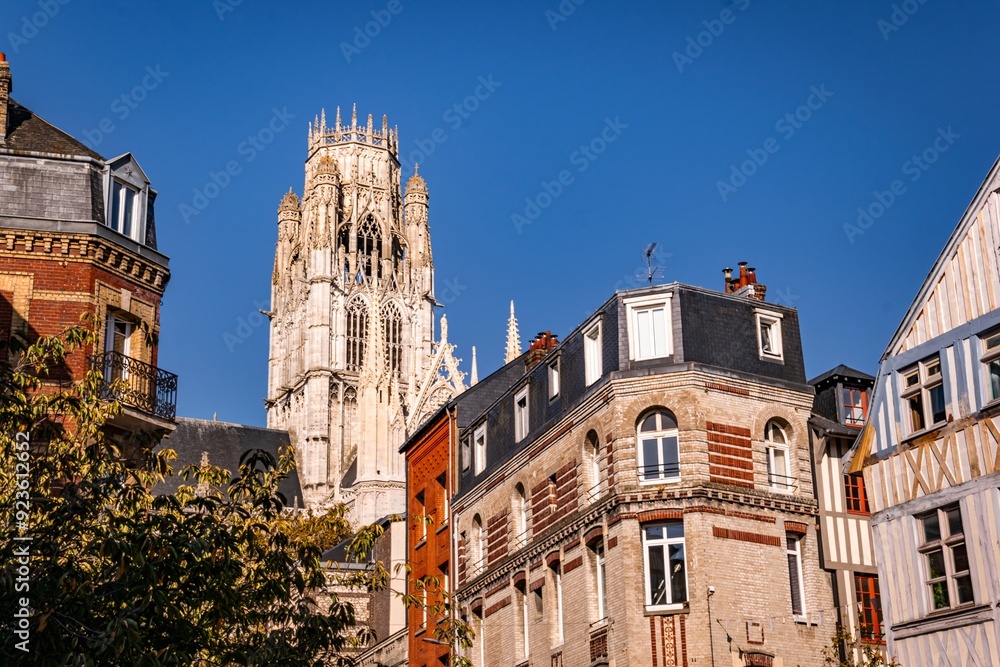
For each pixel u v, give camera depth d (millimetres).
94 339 29938
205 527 26656
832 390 42875
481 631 47469
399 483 120875
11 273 38406
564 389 43125
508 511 46156
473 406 54250
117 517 25891
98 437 29891
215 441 139375
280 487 143750
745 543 37594
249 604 29062
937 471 33406
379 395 124062
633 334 39938
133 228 41812
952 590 32531
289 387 155750
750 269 47531
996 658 30922
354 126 169375
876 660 34562
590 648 38719
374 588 32469
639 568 37344
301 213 168000
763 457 38812
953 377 33250
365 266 163750
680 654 36062
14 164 40062
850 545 39500
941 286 34062
